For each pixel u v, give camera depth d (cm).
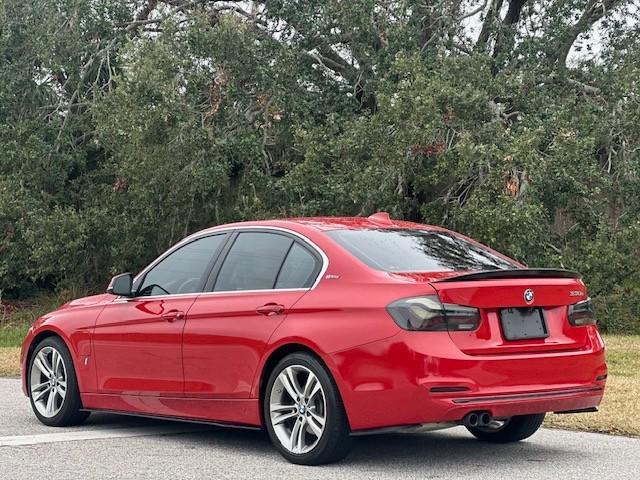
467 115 1962
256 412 703
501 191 1858
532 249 1956
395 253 706
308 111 2175
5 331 2364
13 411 962
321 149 2009
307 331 667
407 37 2164
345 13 2162
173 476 636
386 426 634
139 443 772
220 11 2403
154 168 2103
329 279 682
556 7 2284
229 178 2219
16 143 2367
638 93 1994
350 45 2302
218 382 729
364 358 637
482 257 745
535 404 649
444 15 2241
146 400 788
